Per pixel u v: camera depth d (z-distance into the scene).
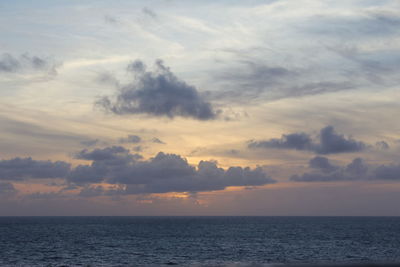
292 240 122.38
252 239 126.81
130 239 128.00
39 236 143.62
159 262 72.31
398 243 111.38
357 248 97.12
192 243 111.56
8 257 79.38
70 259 76.31
